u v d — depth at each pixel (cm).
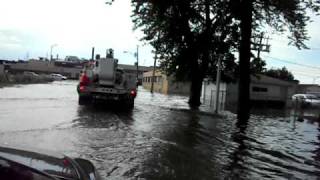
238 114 2852
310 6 3177
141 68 12338
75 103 2419
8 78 5194
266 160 1120
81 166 540
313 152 1336
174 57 3597
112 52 2461
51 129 1319
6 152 488
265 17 3431
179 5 3266
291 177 941
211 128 1769
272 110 3884
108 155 996
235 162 1049
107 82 2373
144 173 850
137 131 1441
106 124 1557
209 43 3450
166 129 1573
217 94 2742
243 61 3234
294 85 5144
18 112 1741
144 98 4153
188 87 7250
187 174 872
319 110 4103
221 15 3341
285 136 1738
